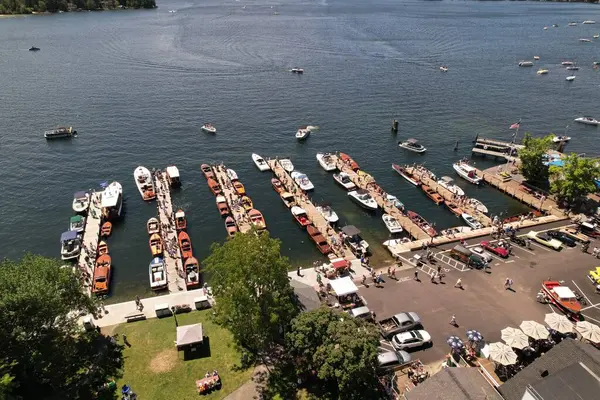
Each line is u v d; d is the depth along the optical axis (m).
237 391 41.59
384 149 108.81
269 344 46.97
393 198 83.00
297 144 110.94
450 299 53.59
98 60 187.00
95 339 48.34
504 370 42.97
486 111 133.62
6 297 37.94
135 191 87.94
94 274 61.81
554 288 52.12
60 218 79.56
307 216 78.06
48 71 169.12
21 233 75.31
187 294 57.56
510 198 85.81
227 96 144.25
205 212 80.75
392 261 65.56
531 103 140.62
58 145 107.31
